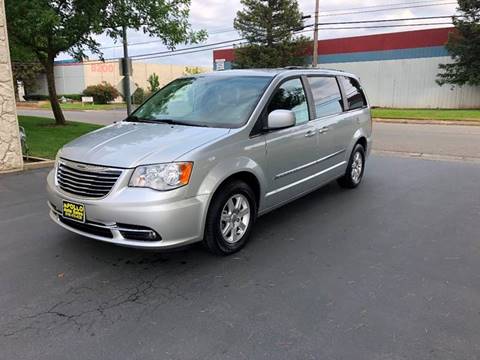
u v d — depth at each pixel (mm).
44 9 12047
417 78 30594
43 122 16859
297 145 4969
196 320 3066
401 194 6512
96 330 2947
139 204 3469
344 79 6535
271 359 2639
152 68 65875
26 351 2723
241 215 4293
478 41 27125
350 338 2844
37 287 3551
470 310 3193
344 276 3756
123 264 3998
